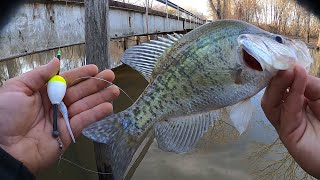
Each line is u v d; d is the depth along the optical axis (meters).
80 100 0.27
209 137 0.81
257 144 0.79
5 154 0.21
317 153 0.23
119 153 0.25
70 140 0.26
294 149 0.24
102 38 0.59
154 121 0.25
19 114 0.24
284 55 0.21
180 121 0.25
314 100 0.24
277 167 0.75
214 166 0.73
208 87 0.24
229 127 0.81
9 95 0.24
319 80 0.23
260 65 0.23
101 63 0.59
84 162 0.72
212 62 0.24
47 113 0.26
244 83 0.23
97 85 0.28
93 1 0.58
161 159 0.75
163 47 0.25
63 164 0.70
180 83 0.24
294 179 0.73
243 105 0.24
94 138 0.24
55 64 0.26
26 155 0.24
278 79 0.22
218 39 0.24
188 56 0.24
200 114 0.25
